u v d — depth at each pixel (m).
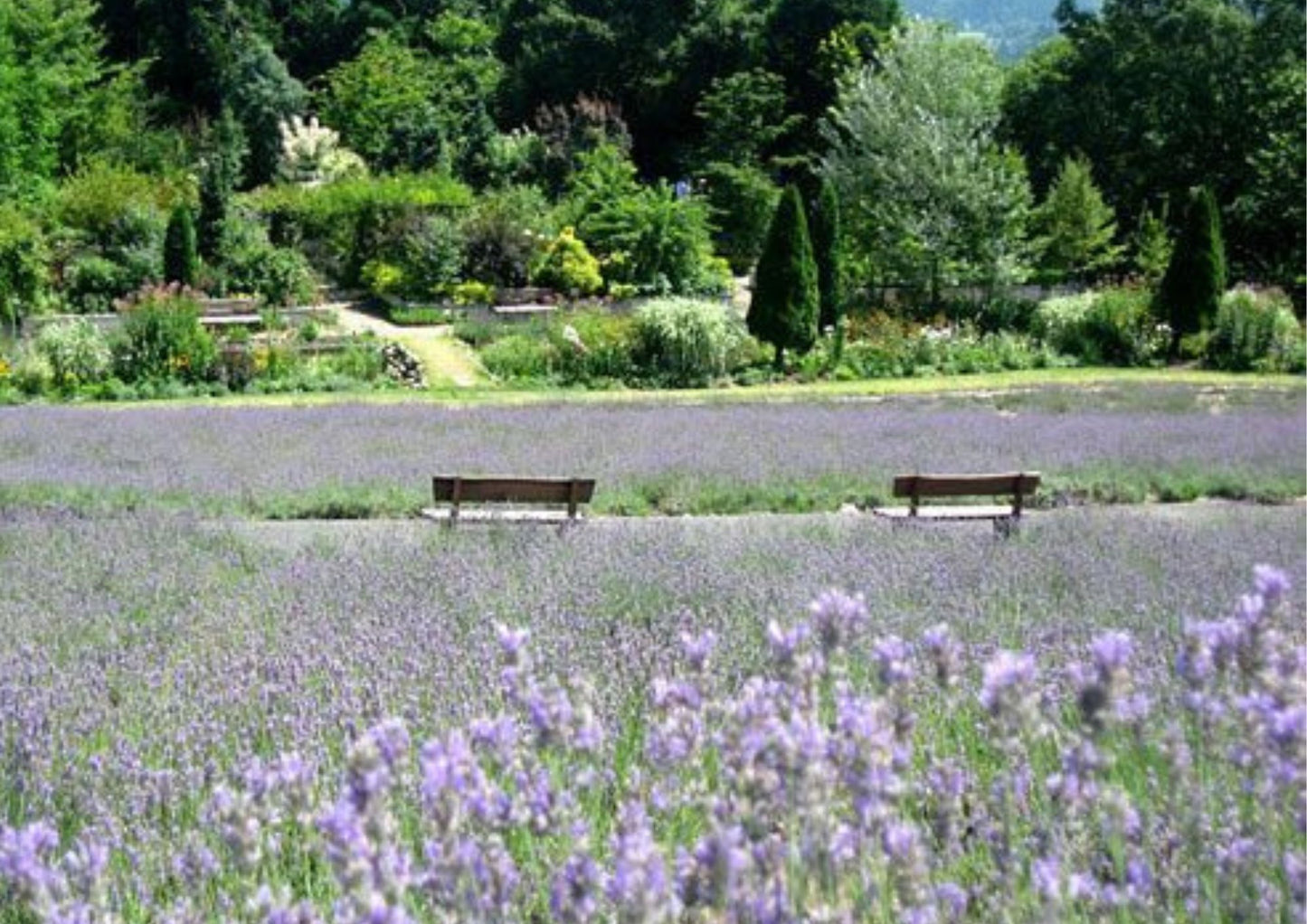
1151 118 47.84
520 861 3.07
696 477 14.82
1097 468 15.81
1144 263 39.59
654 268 38.16
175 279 34.97
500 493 11.49
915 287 37.53
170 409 22.22
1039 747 4.14
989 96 44.28
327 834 2.25
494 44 70.38
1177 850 2.99
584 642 6.72
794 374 28.41
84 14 54.31
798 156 55.19
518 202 42.25
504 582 8.66
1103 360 31.08
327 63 70.19
